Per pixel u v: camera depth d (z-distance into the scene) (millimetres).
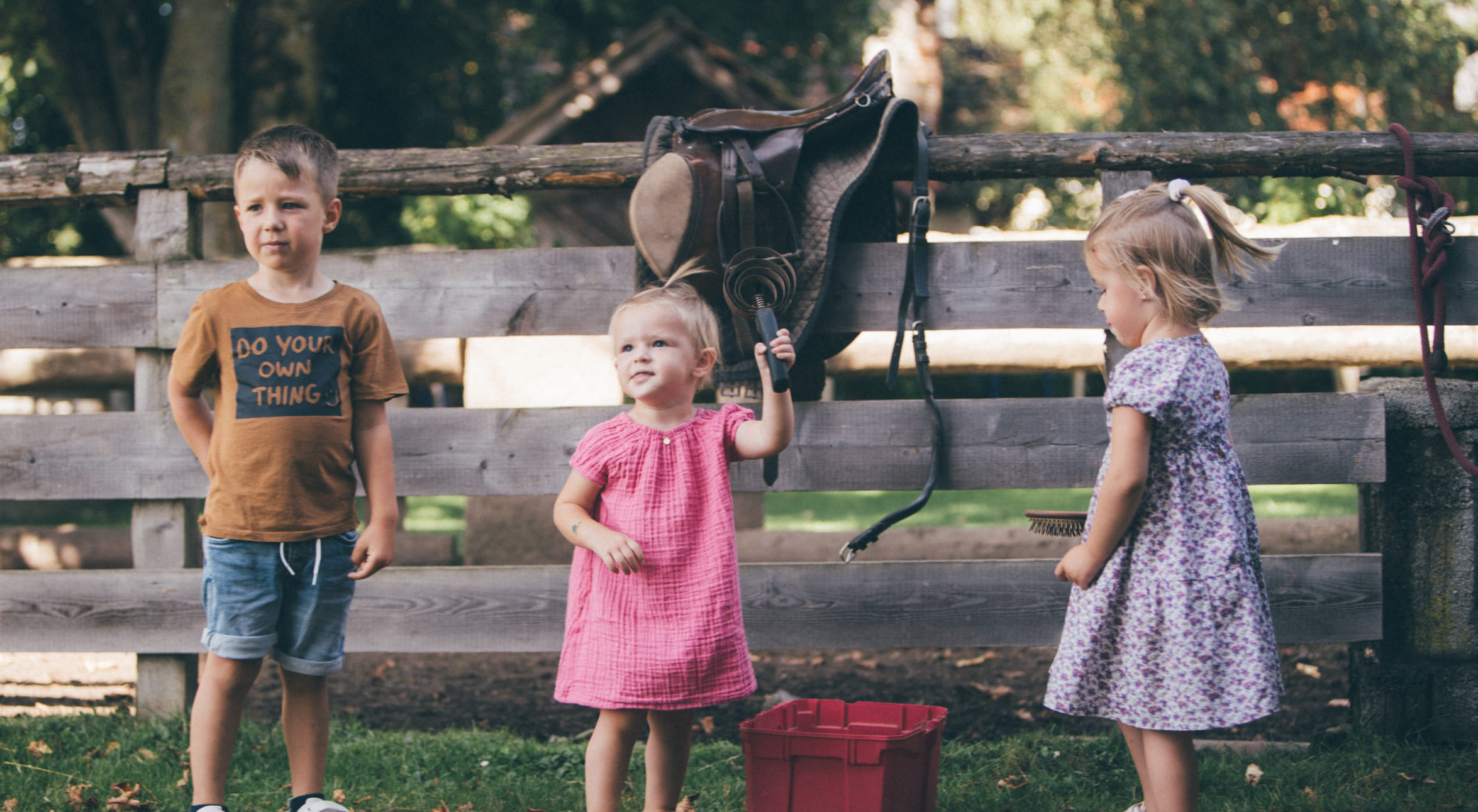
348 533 2541
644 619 2305
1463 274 3195
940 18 18766
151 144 9109
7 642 3475
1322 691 3818
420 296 3375
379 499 2523
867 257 3244
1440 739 3262
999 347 4465
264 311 2477
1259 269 3234
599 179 3318
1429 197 3086
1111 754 3049
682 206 2957
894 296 3248
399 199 12188
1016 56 17422
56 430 3445
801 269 2996
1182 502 2240
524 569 3387
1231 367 4434
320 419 2455
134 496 3449
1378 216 8250
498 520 4805
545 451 3355
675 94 11148
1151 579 2236
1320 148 3219
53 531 5230
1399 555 3324
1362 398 3211
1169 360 2246
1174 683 2203
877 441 3277
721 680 2307
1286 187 8117
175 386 2518
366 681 4188
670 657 2275
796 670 4262
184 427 2561
